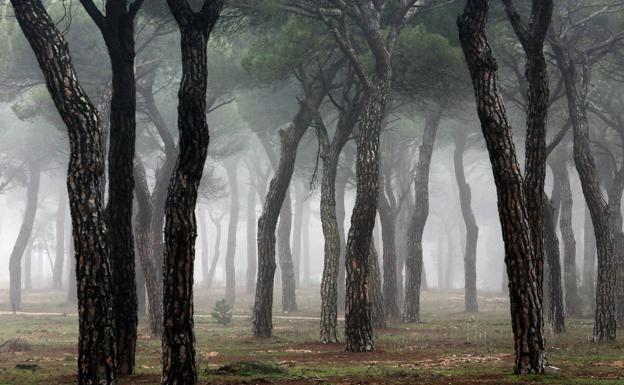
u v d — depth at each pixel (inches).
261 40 3208.7
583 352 2278.5
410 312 4397.1
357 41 3080.7
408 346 2699.3
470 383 1407.5
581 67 3093.0
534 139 1948.8
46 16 1422.2
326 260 2962.6
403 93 3248.0
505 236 1550.2
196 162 1395.2
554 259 3390.7
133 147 1790.1
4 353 2561.5
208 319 4963.1
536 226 1915.6
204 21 1414.9
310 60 2861.7
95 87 3843.5
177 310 1371.8
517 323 1547.7
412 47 2925.7
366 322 2522.1
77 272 1355.8
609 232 2837.1
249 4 2632.9
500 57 3341.5
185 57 1405.0
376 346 2731.3
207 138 1406.3
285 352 2532.0
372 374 1690.5
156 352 2637.8
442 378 1540.4
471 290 5718.5
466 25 1574.8
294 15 2920.8
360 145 2610.7
